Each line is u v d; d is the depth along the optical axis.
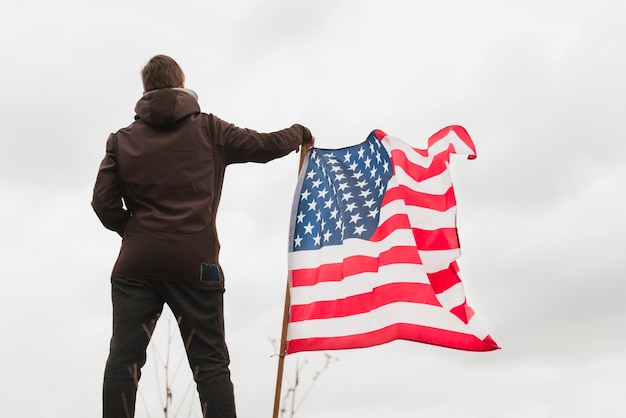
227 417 3.75
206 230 3.89
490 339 5.02
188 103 4.06
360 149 5.51
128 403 3.67
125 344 3.72
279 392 4.64
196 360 3.81
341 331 5.12
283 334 5.09
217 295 3.87
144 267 3.76
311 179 5.41
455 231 5.28
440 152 5.47
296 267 5.24
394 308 5.11
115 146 4.00
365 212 5.34
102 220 4.02
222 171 4.09
